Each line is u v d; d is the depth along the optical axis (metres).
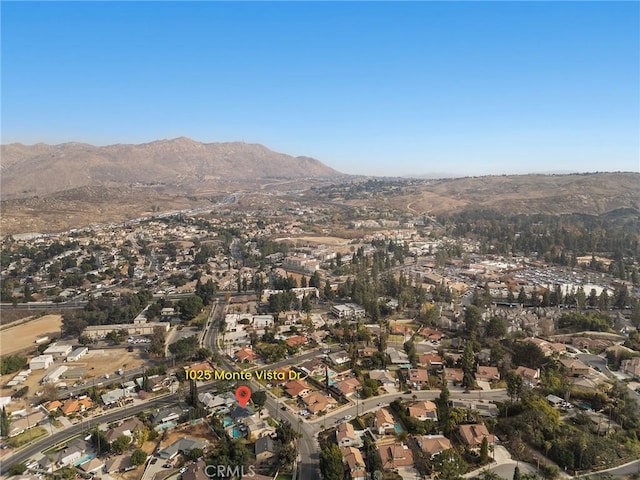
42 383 187.62
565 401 164.25
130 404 169.62
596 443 135.12
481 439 139.50
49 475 128.62
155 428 151.12
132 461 132.12
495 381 184.50
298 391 174.50
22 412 162.25
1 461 135.75
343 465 129.00
